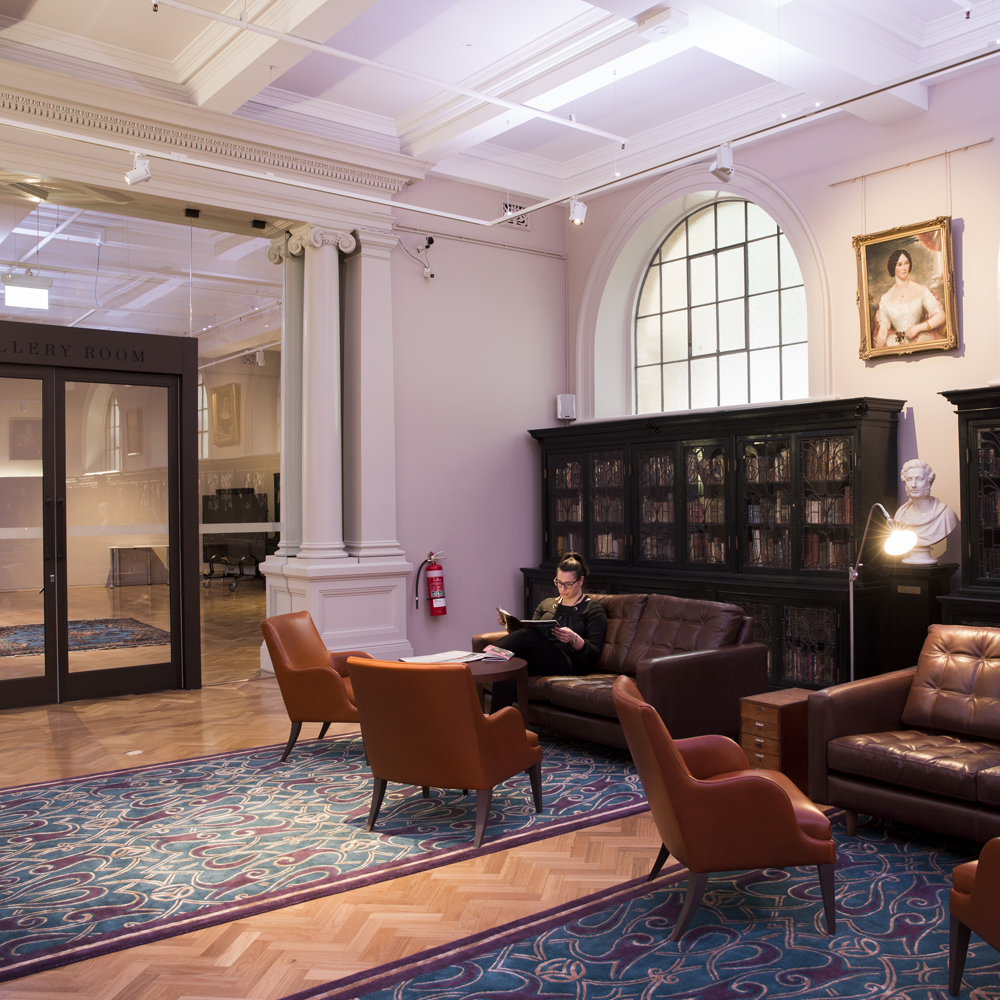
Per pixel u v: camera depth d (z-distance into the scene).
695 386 9.09
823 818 3.27
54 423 7.09
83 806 4.69
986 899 2.57
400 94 7.49
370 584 8.02
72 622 7.17
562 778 5.14
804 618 6.97
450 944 3.17
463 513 8.88
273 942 3.21
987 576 6.00
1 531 6.91
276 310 8.21
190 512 7.67
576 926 3.30
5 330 6.84
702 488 7.84
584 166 9.23
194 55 6.65
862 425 6.66
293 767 5.38
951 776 3.74
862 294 7.09
